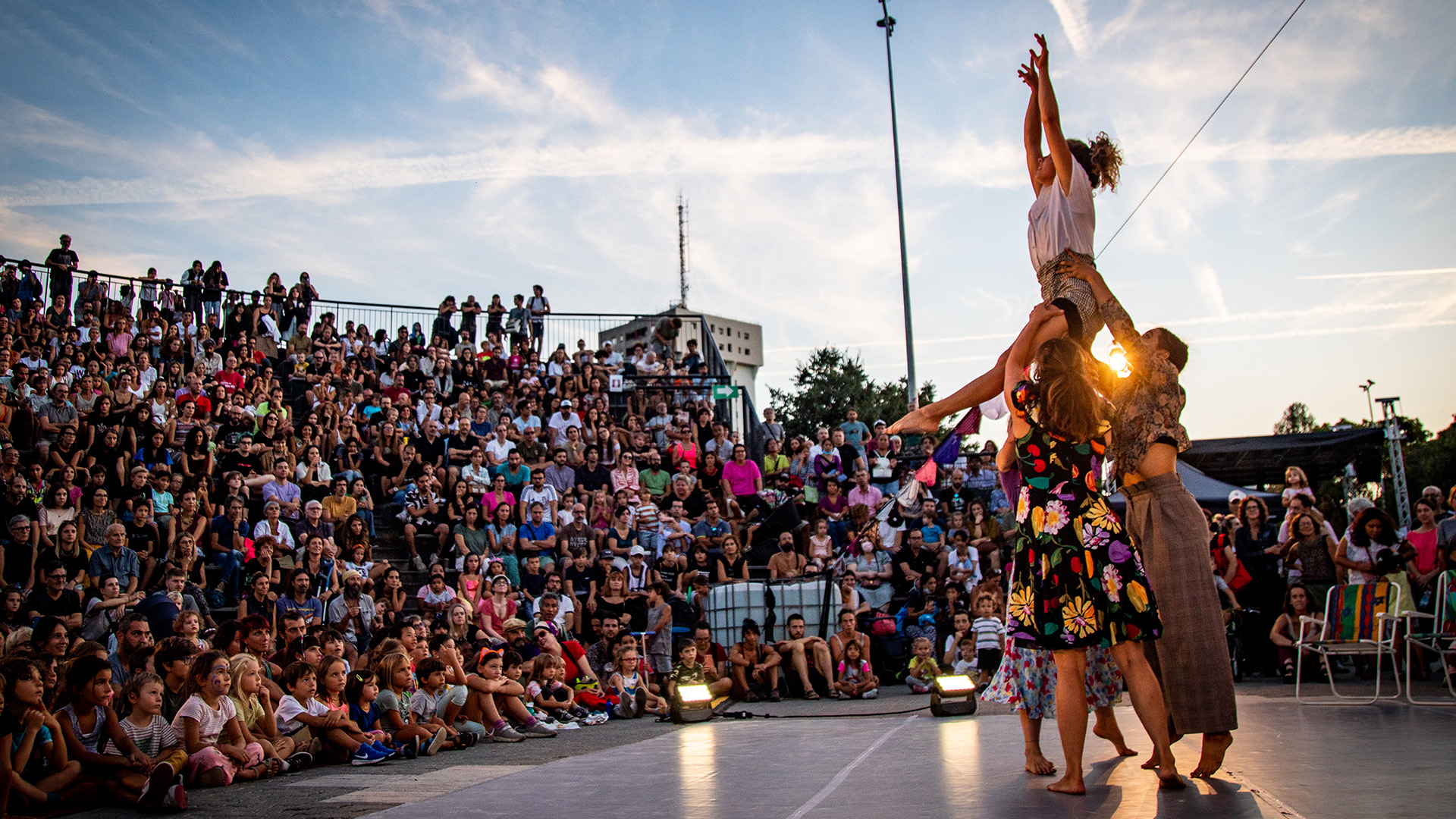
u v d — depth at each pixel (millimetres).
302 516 11078
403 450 13430
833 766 4062
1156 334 3748
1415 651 8508
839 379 36094
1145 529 3539
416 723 6633
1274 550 9969
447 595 10281
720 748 5207
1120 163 4176
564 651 9445
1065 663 3189
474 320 18734
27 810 4500
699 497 14523
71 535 9008
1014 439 3648
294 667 6160
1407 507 13984
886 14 21859
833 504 14320
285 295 17094
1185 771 3457
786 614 10930
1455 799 2566
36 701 4586
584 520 12414
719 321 41188
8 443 10688
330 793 4641
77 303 14906
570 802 3418
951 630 11562
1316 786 2908
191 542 9453
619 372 19312
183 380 13789
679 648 9797
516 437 14547
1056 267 3869
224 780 5105
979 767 3803
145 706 5203
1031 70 4000
